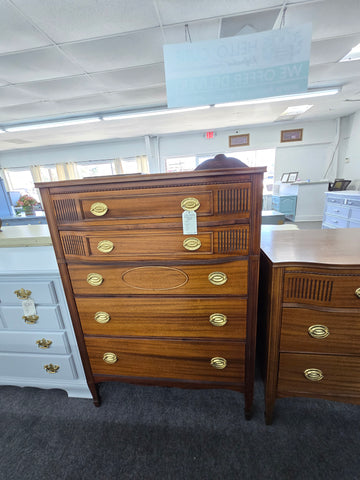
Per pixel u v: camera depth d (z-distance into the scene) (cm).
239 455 87
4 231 145
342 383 86
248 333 85
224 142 581
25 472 87
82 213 79
